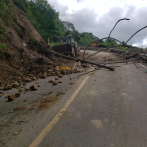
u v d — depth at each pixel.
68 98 4.82
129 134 2.73
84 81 7.13
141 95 4.81
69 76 8.63
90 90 5.62
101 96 4.90
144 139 2.57
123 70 9.83
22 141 2.65
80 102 4.43
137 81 6.68
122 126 3.01
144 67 10.65
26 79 7.66
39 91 5.83
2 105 4.49
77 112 3.75
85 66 12.03
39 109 4.05
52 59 13.34
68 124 3.18
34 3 38.72
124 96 4.80
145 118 3.29
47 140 2.65
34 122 3.33
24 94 5.52
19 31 11.55
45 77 8.46
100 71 9.83
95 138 2.66
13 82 7.29
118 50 23.94
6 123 3.35
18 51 9.80
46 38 37.38
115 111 3.71
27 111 3.96
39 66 10.10
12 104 4.54
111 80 7.10
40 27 37.31
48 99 4.80
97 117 3.44
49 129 3.00
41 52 12.98
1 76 7.35
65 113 3.72
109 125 3.07
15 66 8.77
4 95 5.52
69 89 5.88
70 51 17.36
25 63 9.68
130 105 4.05
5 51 8.62
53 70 9.91
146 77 7.41
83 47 39.47
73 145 2.49
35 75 8.99
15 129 3.07
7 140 2.70
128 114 3.52
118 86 6.00
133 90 5.38
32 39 12.55
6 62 8.40
